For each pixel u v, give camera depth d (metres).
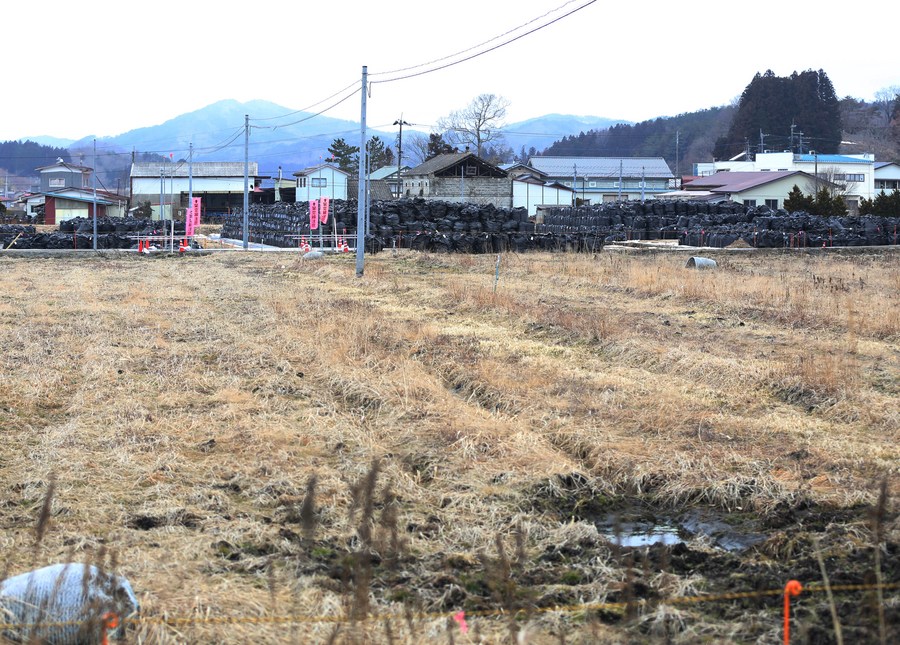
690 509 8.68
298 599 6.44
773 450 10.02
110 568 6.27
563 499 8.86
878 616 5.80
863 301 21.08
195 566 7.03
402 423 11.30
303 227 48.62
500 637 5.82
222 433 10.85
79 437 10.52
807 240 43.28
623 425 11.09
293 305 22.55
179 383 13.50
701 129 196.25
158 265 37.81
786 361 14.19
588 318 18.64
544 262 33.69
